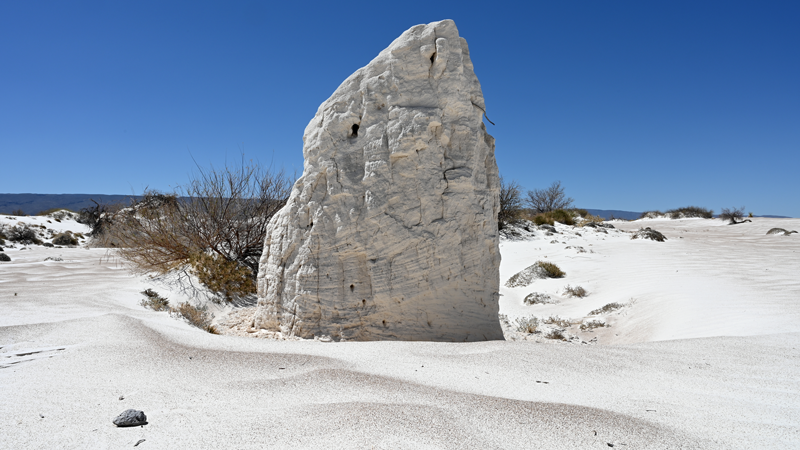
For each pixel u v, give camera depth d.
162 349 5.30
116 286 10.81
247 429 3.21
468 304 7.23
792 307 8.07
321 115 7.72
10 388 4.07
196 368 4.67
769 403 3.78
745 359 5.08
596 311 11.46
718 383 4.32
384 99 7.21
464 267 7.18
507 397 3.93
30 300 8.84
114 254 18.91
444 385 4.24
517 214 27.88
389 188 6.98
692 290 10.72
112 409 3.60
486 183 7.76
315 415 3.44
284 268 7.78
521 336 9.13
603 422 3.37
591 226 29.88
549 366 4.89
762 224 37.38
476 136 7.28
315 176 7.45
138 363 4.79
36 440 3.07
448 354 5.43
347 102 7.46
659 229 37.59
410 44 7.17
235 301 10.87
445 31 7.23
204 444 3.00
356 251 7.04
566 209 42.59
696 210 52.75
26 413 3.52
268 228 8.52
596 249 20.59
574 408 3.62
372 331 6.93
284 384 4.21
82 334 5.94
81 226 39.66
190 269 11.59
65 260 18.55
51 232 33.91
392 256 6.93
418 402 3.74
